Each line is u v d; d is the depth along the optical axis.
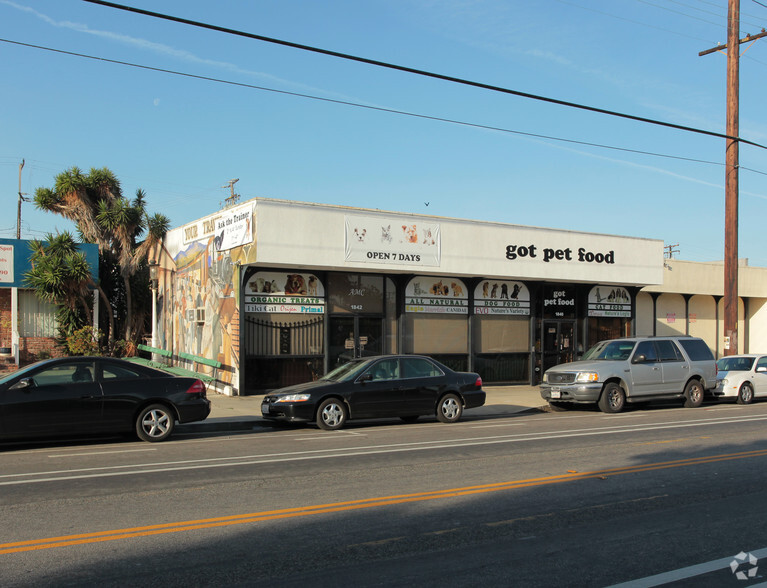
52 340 24.16
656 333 27.91
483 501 7.41
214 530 6.28
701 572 5.25
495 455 10.30
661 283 24.92
